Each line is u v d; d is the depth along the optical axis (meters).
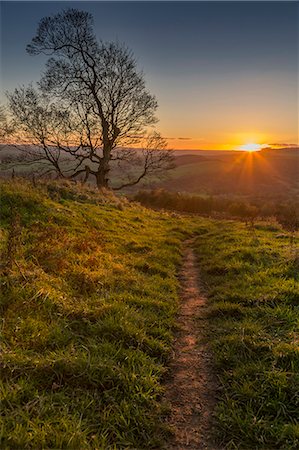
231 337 5.93
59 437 3.63
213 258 11.98
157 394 4.70
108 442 3.88
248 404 4.45
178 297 8.50
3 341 4.98
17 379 4.43
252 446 3.93
